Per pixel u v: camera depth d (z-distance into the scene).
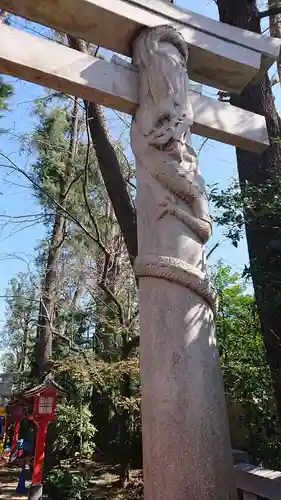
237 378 5.45
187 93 2.75
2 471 12.34
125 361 7.62
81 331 11.20
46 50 2.66
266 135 3.18
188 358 2.11
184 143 2.58
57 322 11.21
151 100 2.69
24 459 11.99
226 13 5.36
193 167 2.56
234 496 1.98
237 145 3.17
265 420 5.27
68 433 10.70
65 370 7.84
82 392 10.70
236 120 3.10
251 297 6.79
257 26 5.19
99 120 6.18
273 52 3.20
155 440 2.00
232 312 6.60
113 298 8.09
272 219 3.76
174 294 2.22
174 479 1.91
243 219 3.86
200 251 2.39
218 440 2.02
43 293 10.14
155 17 2.88
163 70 2.69
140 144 2.63
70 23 2.85
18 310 12.65
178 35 2.85
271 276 3.43
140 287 2.35
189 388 2.06
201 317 2.23
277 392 4.07
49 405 7.72
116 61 2.83
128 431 8.54
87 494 7.80
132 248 5.82
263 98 4.95
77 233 10.02
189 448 1.96
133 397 7.74
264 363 5.10
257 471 3.44
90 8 2.73
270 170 4.22
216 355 2.23
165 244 2.32
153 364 2.13
